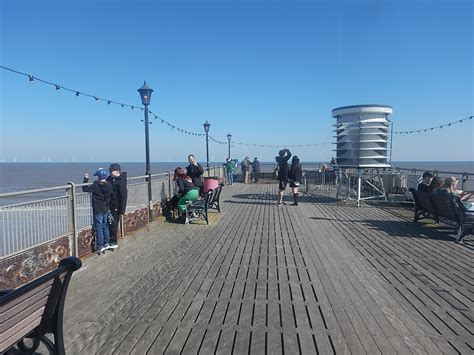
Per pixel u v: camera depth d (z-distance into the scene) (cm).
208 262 595
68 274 270
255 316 397
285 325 377
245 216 1053
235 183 2447
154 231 841
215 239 760
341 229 867
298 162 1274
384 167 1331
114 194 690
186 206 938
